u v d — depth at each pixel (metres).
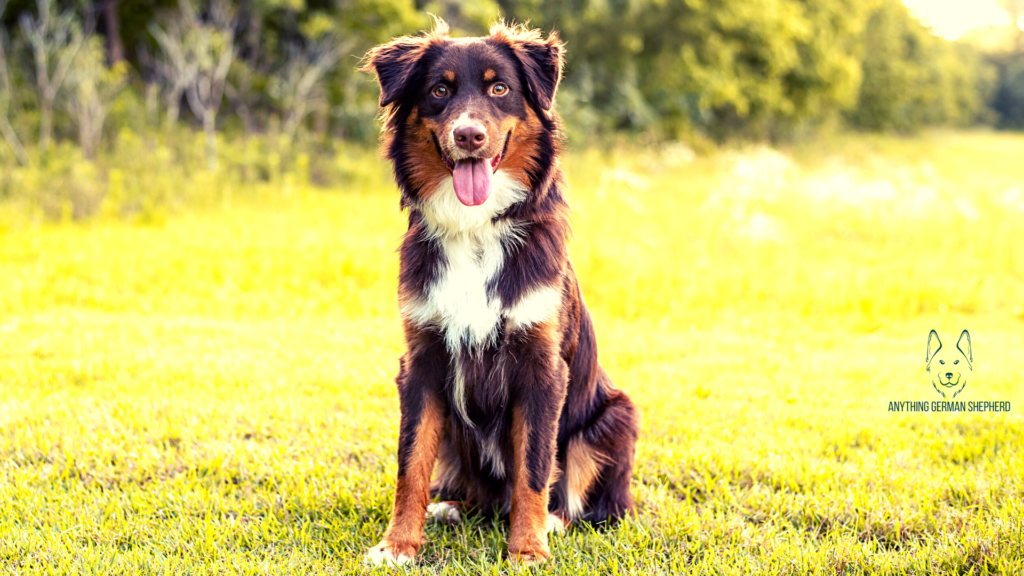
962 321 7.30
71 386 4.88
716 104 23.77
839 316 7.30
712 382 5.31
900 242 10.55
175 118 14.30
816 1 27.02
